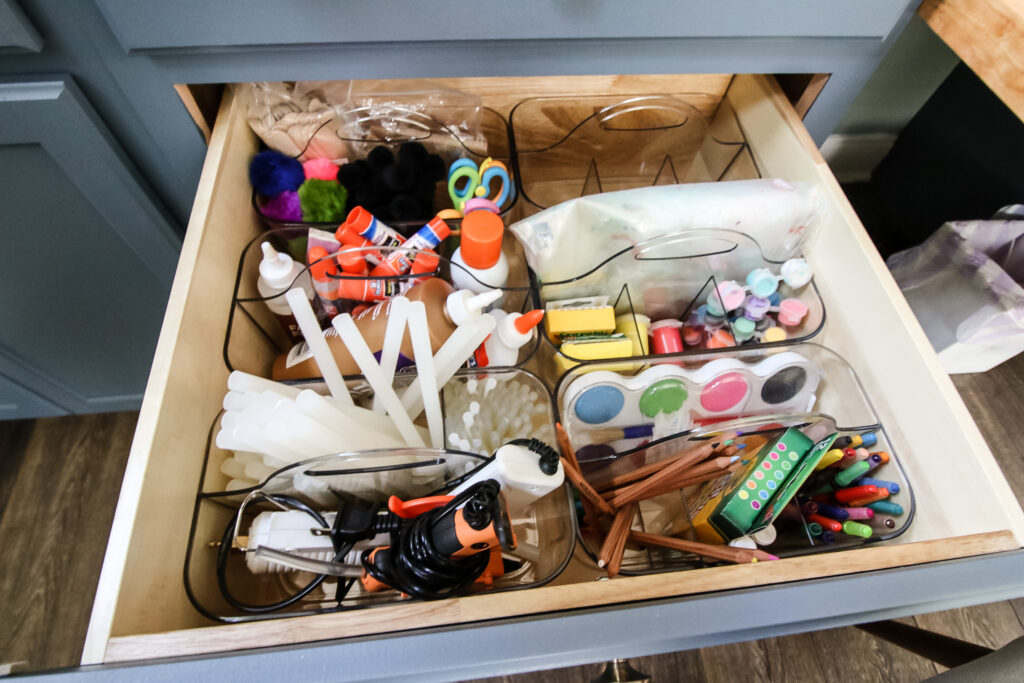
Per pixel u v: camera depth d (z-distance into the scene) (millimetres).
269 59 586
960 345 1033
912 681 1018
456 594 491
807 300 742
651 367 673
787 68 676
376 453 513
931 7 641
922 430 606
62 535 1097
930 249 1052
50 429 1186
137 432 494
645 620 440
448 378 612
